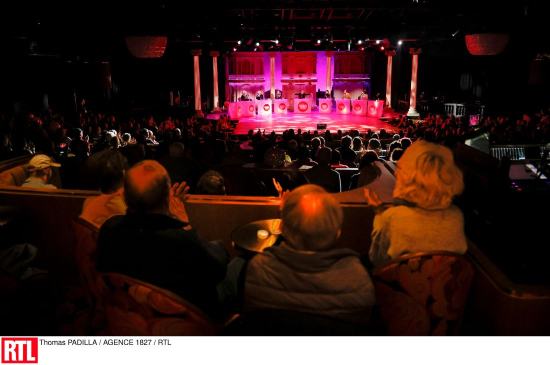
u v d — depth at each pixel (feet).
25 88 54.39
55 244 11.39
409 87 97.45
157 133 50.49
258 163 20.22
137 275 6.13
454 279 6.40
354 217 9.91
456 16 43.27
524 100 68.49
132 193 6.18
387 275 6.32
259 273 5.41
